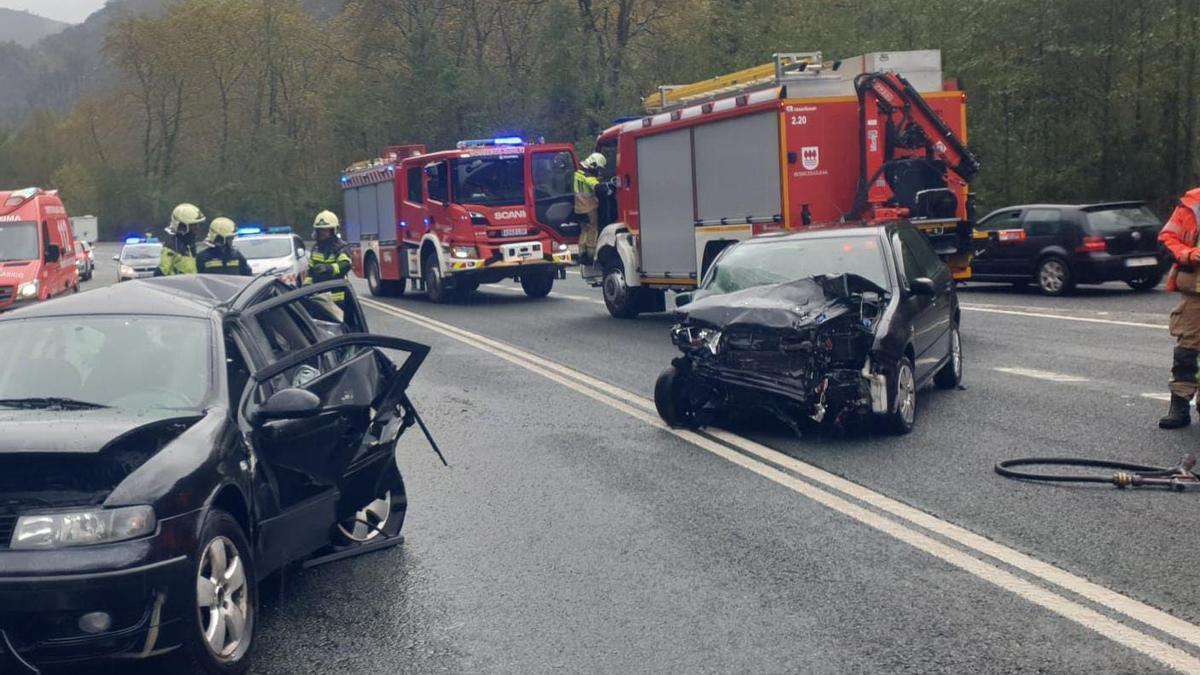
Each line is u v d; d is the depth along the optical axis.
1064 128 31.61
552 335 18.44
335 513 6.61
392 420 7.27
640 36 54.56
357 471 6.77
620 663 5.18
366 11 61.03
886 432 9.97
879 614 5.68
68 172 100.56
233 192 79.38
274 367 6.04
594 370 14.48
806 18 39.28
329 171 72.81
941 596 5.90
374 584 6.45
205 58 83.88
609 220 21.38
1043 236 21.47
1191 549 6.51
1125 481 7.90
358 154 63.00
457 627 5.73
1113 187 31.47
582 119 51.19
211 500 5.09
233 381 5.96
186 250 14.22
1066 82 31.38
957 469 8.63
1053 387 12.02
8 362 6.02
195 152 88.44
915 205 16.38
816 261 10.90
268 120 82.19
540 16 56.28
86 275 49.16
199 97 87.06
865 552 6.69
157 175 92.00
